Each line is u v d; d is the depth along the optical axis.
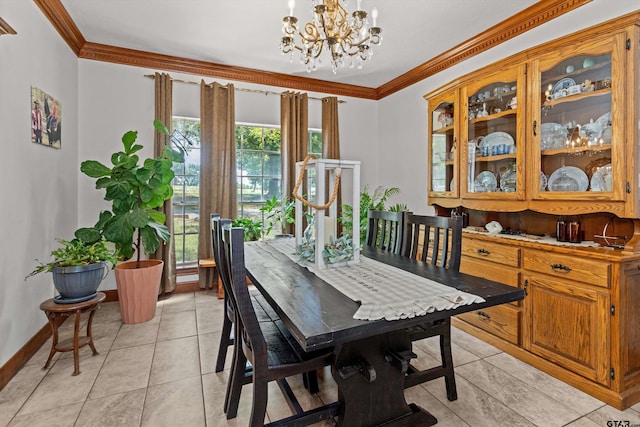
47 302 2.10
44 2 2.37
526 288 2.15
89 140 3.25
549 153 2.17
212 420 1.62
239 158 3.99
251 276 1.63
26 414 1.65
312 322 1.06
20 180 2.12
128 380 1.96
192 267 3.77
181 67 3.56
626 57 1.75
